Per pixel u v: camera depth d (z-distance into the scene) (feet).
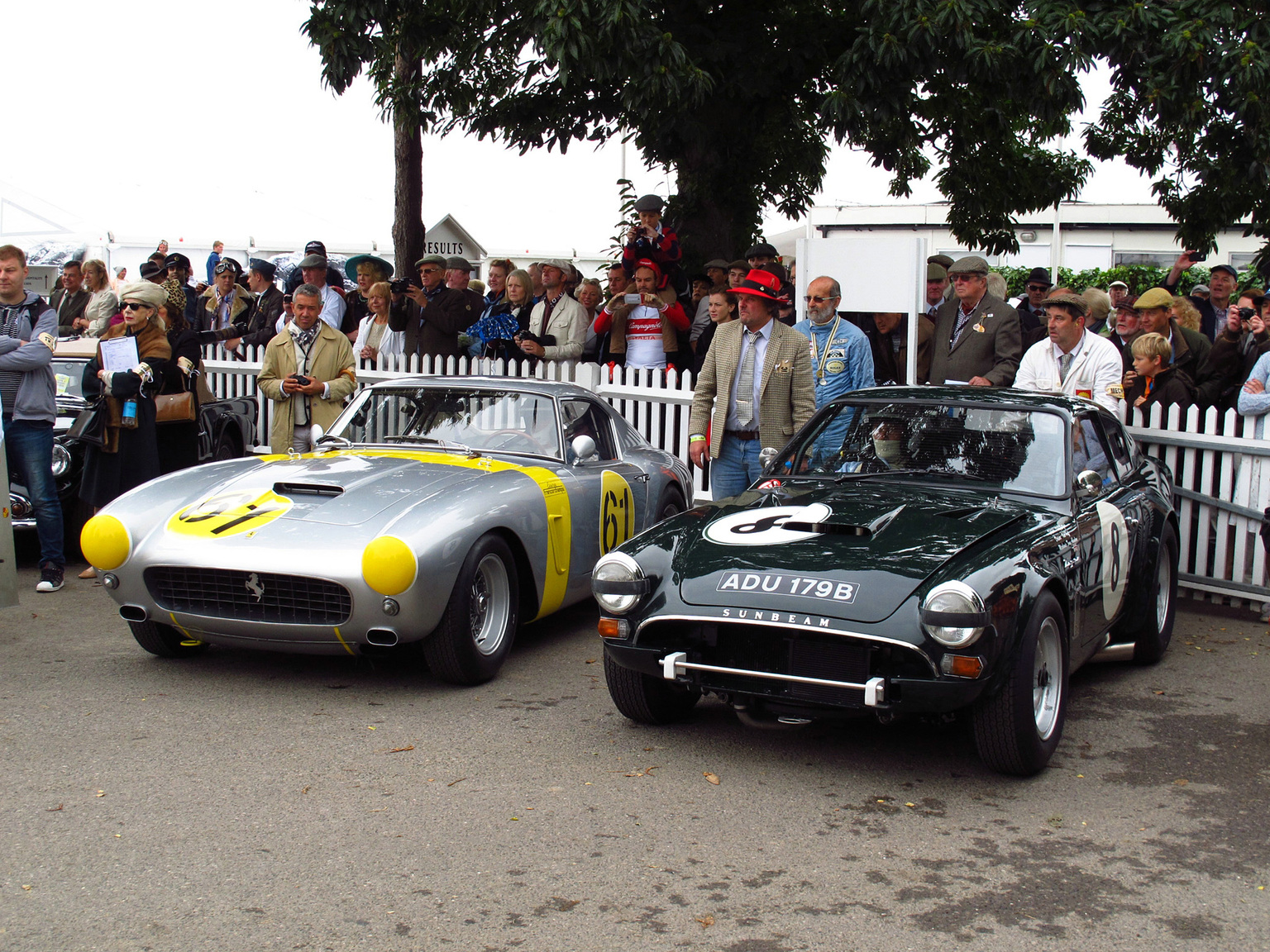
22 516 24.47
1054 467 16.37
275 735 14.99
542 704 16.60
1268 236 41.81
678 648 14.08
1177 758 14.83
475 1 34.94
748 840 12.02
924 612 12.72
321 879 10.91
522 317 34.04
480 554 17.02
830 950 9.74
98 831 11.90
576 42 28.73
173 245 55.93
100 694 16.60
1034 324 29.86
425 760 14.17
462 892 10.71
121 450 24.13
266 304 39.50
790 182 48.16
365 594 15.53
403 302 35.09
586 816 12.55
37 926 9.92
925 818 12.69
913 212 80.48
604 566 14.58
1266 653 20.43
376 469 18.47
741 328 22.52
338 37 33.22
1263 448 23.06
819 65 37.17
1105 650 18.34
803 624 12.98
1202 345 27.96
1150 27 28.78
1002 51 29.01
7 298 22.52
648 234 31.45
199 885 10.75
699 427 23.03
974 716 13.56
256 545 16.01
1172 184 41.06
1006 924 10.26
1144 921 10.34
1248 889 11.02
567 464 20.22
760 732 15.56
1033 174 44.98
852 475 17.08
